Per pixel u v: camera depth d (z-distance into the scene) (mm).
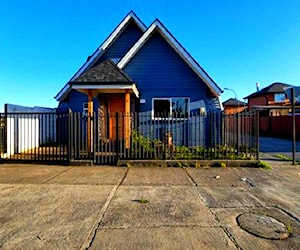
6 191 5914
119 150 9414
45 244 3461
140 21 14617
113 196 5531
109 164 9203
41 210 4699
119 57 14875
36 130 13031
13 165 9125
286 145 16516
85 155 9422
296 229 3926
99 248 3357
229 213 4562
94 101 14000
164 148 9242
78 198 5391
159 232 3811
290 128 22969
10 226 4023
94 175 7570
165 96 12953
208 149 9555
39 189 6078
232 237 3660
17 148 11273
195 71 12688
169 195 5621
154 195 5613
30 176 7434
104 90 11070
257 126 9133
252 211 4660
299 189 6133
